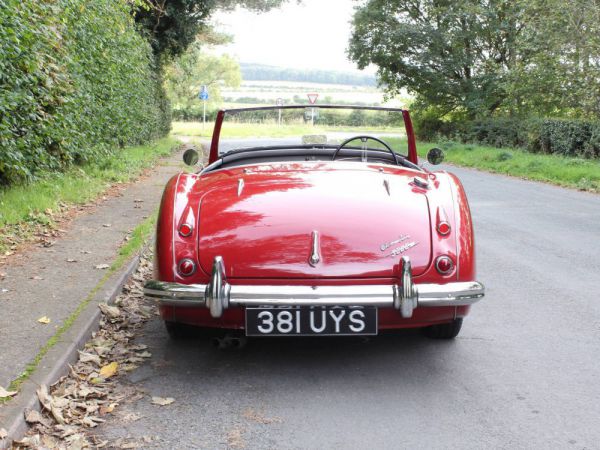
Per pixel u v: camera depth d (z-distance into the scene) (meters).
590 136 19.11
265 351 4.06
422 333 4.39
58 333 4.00
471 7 28.84
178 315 3.63
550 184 14.32
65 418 3.11
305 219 3.62
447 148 25.80
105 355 3.94
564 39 20.20
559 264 6.39
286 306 3.44
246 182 4.07
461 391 3.46
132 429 3.04
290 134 5.14
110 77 13.10
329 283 3.42
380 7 32.50
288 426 3.06
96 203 9.39
